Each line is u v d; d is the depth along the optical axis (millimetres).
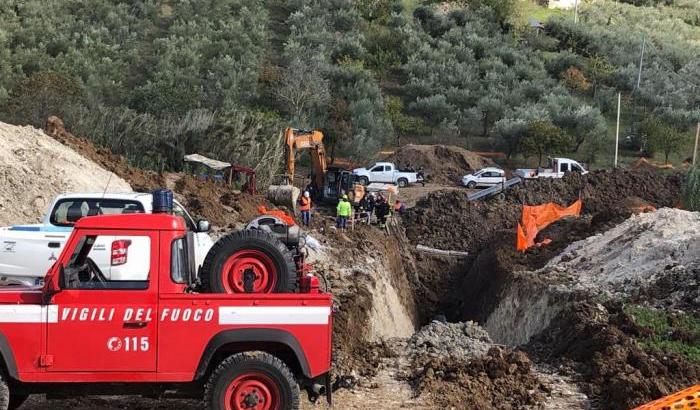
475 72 74000
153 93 49531
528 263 28969
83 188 21938
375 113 63969
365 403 11109
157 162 38844
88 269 8641
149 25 69812
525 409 11250
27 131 23328
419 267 37125
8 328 8445
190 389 8953
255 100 61188
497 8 86625
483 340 16312
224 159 40344
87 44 59375
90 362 8539
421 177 52562
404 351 15000
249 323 8688
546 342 16812
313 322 8758
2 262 13914
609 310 17109
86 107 41250
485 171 51625
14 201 19969
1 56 51812
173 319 8617
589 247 25219
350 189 38500
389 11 85438
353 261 24719
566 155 61125
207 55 65500
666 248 19984
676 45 85062
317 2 83125
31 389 8648
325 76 67938
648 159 60844
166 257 8688
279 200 32500
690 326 14867
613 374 12352
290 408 8641
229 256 9070
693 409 8594
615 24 92500
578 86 73188
